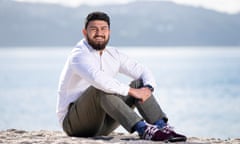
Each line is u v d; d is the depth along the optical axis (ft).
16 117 72.28
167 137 18.63
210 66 298.56
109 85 19.12
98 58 20.30
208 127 62.23
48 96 111.14
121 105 19.19
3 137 20.77
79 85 20.26
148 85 20.39
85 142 18.53
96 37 20.02
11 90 131.13
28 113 77.46
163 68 274.57
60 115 20.71
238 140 21.22
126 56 21.16
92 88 19.47
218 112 78.64
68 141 18.85
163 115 19.77
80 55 19.92
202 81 160.86
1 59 574.97
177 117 71.87
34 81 171.42
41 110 81.87
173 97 105.40
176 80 167.73
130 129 19.10
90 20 20.16
